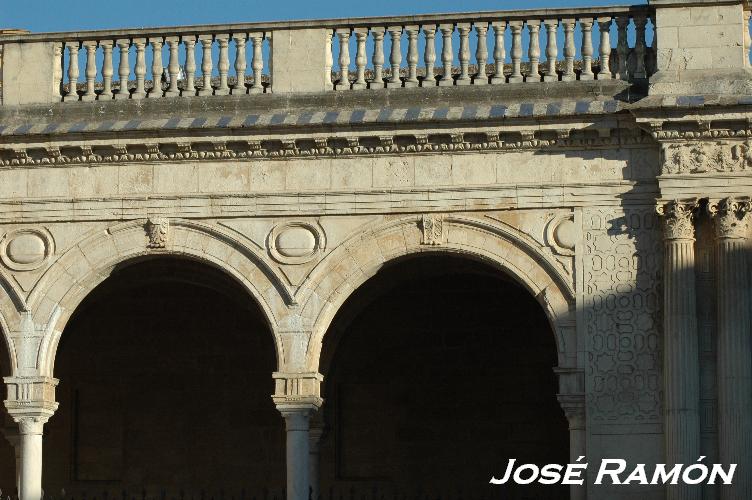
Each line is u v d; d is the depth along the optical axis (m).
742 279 40.69
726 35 41.91
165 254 43.09
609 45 42.81
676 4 42.12
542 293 41.78
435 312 49.78
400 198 42.31
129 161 43.25
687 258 40.94
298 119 42.34
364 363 49.84
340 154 42.59
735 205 40.88
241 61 43.81
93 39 44.50
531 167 42.12
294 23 43.56
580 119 41.59
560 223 41.91
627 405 41.12
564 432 48.94
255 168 42.94
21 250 43.41
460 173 42.28
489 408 49.34
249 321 50.69
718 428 40.50
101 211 43.19
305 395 42.09
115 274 45.34
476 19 43.16
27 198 43.50
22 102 44.22
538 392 49.16
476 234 42.16
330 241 42.50
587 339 41.41
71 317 46.25
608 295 41.50
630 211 41.72
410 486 49.25
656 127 41.19
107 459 50.59
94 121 43.50
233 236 42.75
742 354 40.41
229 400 50.56
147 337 50.97
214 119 42.84
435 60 43.44
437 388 49.56
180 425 50.59
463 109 42.03
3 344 49.69
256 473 50.19
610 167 41.91
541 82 42.69
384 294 49.78
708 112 40.94
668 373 40.75
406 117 41.88
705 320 41.09
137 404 50.78
